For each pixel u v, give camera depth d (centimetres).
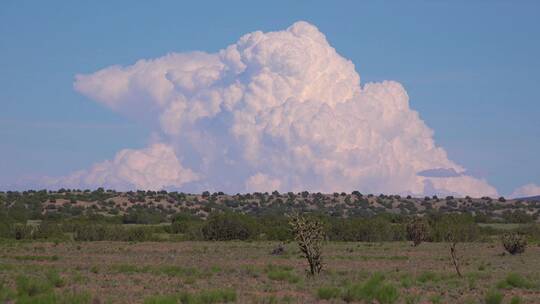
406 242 14412
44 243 12838
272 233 15112
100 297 4569
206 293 4403
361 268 7500
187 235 14988
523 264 8294
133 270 6931
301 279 5888
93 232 14338
